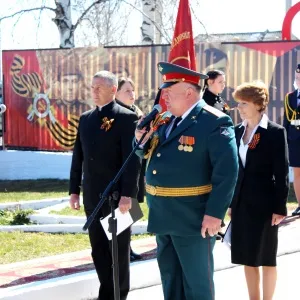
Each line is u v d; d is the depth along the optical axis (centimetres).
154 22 1689
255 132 529
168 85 461
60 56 1456
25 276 636
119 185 540
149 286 653
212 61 1314
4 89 1517
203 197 461
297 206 1003
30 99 1495
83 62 1434
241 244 532
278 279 671
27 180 1439
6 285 605
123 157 537
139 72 1381
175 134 461
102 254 562
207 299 467
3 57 1512
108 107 548
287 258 751
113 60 1405
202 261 465
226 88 1305
